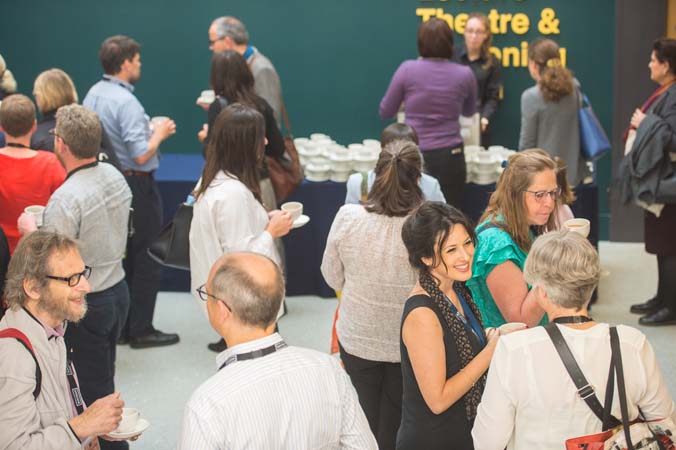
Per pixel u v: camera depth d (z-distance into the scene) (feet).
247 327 7.13
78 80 23.43
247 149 12.37
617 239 22.49
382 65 22.89
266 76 19.06
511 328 8.83
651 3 21.02
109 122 16.63
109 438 9.40
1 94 17.21
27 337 8.35
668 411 7.72
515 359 7.63
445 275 8.84
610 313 18.30
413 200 10.74
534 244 7.95
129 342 17.44
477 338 9.03
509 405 7.67
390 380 11.15
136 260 17.01
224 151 12.38
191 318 18.53
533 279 7.83
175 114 23.53
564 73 17.61
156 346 17.25
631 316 18.12
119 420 8.54
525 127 17.99
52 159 14.12
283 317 18.43
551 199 10.17
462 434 9.02
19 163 13.82
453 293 9.17
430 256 8.79
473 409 9.05
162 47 23.17
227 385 6.93
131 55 16.78
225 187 12.26
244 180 12.46
